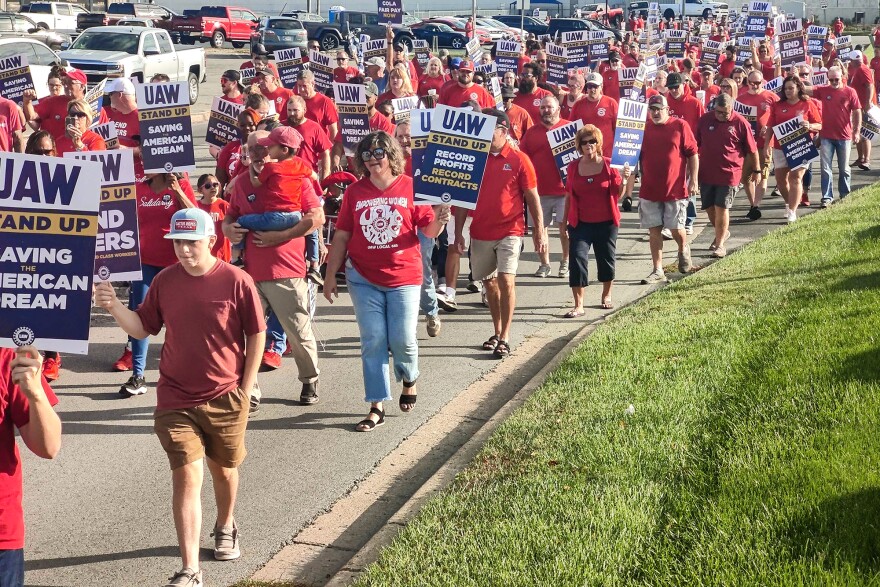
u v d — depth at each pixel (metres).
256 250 8.22
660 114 12.44
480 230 9.70
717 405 7.02
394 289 7.74
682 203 12.72
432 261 12.59
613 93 21.81
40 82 24.91
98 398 8.77
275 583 5.52
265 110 11.62
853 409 6.31
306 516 6.39
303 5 82.19
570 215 11.16
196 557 5.34
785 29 25.30
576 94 16.53
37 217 4.19
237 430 5.57
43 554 5.87
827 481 5.39
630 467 6.09
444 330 10.91
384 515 6.40
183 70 32.16
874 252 11.10
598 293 12.45
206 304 5.43
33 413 4.12
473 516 5.69
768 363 7.65
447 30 53.53
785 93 15.94
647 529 5.27
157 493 6.78
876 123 20.17
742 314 9.46
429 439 7.73
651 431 6.64
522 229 9.77
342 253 7.75
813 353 7.61
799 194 15.78
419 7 84.00
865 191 17.31
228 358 5.51
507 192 9.60
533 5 71.12
